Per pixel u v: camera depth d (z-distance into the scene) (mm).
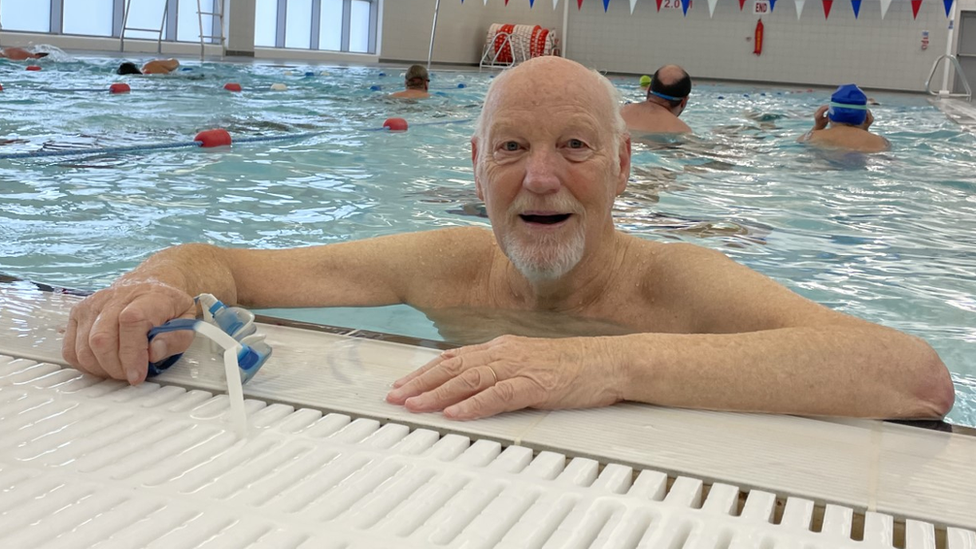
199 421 1210
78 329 1361
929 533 970
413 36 17562
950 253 2896
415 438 1179
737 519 977
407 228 2951
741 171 4543
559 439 1190
